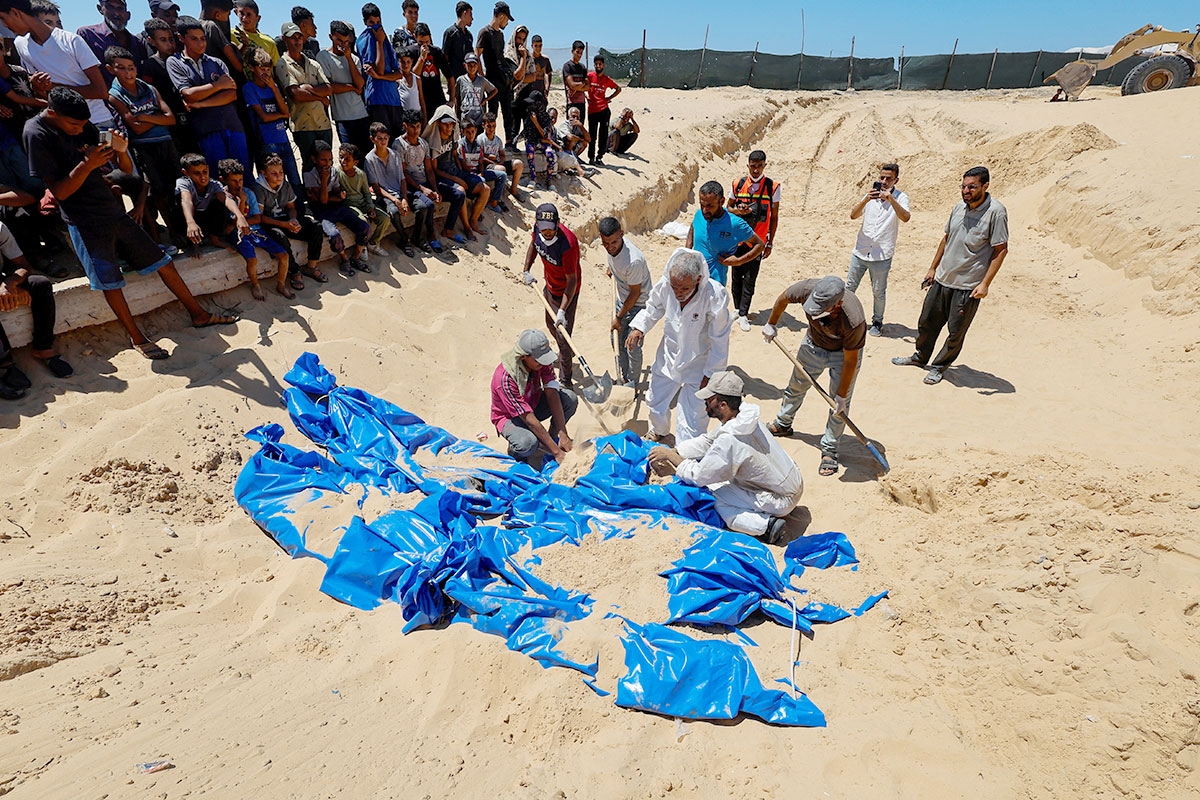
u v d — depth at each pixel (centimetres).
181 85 659
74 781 278
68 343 582
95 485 492
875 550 494
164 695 341
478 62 1047
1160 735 317
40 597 390
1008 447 620
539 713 356
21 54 586
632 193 1336
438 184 927
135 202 592
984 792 329
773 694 369
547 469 583
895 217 852
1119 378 801
